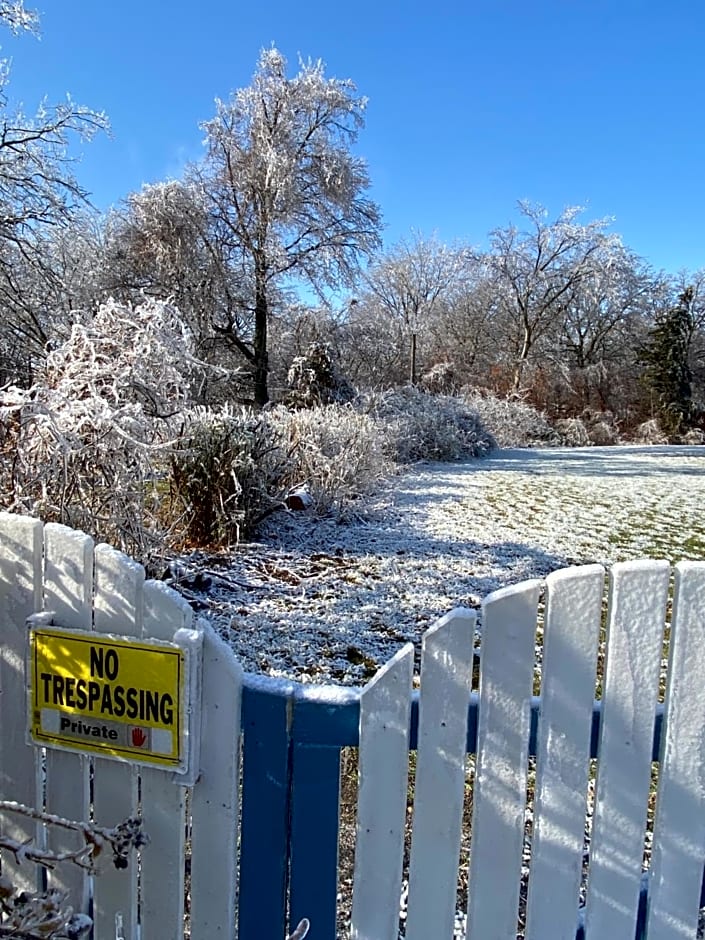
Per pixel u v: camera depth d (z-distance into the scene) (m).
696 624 1.07
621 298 25.61
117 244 14.13
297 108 14.87
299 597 3.64
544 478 8.72
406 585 3.92
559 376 24.06
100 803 1.20
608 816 1.10
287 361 17.28
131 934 1.22
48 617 1.19
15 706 1.24
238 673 1.11
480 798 1.09
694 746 1.09
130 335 3.19
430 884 1.11
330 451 6.32
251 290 15.48
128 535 3.16
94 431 2.84
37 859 0.98
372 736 1.09
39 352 8.02
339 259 15.91
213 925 1.17
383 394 12.03
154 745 1.13
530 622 1.05
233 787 1.12
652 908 1.13
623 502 6.89
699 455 12.53
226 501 4.61
